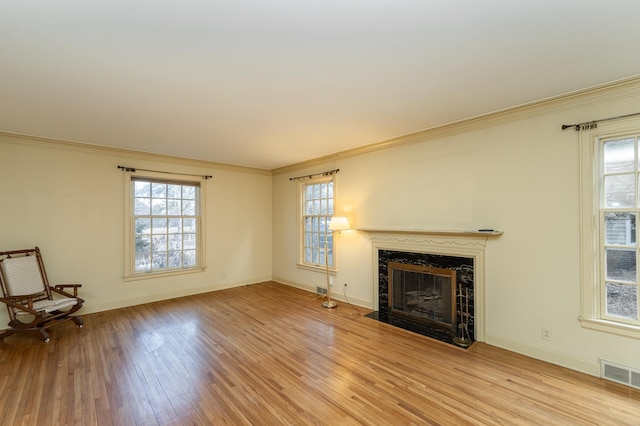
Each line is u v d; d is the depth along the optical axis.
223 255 5.73
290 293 5.36
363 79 2.29
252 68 2.11
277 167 6.11
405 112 3.01
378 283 4.27
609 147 2.53
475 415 2.03
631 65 2.11
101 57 1.94
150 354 2.98
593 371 2.53
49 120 3.19
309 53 1.92
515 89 2.50
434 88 2.47
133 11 1.49
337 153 4.79
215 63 2.03
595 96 2.51
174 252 5.19
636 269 2.40
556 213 2.73
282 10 1.50
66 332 3.56
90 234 4.32
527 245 2.90
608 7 1.49
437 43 1.82
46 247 3.98
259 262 6.27
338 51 1.90
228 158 5.21
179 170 5.18
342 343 3.21
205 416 2.05
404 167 3.94
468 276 3.33
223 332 3.54
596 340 2.52
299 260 5.72
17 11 1.47
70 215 4.16
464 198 3.36
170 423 1.98
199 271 5.40
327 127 3.48
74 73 2.15
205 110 2.90
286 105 2.79
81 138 3.92
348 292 4.72
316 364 2.75
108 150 4.44
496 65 2.10
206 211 5.51
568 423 1.95
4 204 3.72
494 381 2.45
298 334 3.46
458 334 3.39
